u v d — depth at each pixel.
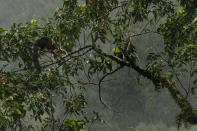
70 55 12.49
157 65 12.16
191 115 12.34
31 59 12.32
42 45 11.91
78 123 12.54
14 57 12.21
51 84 12.02
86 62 12.77
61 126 12.44
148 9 13.88
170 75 11.80
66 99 12.56
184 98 12.49
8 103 10.96
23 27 12.22
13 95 11.02
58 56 12.29
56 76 12.15
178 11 12.55
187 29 11.15
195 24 10.74
